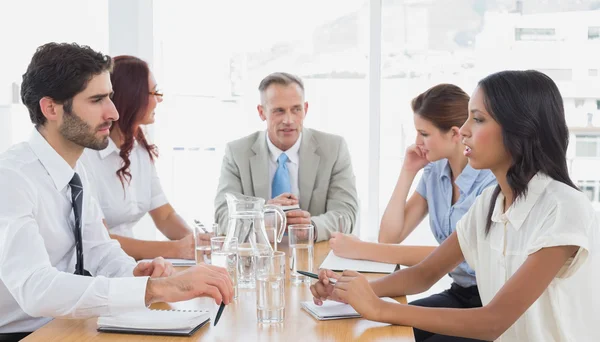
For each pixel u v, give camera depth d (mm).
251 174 2941
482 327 1458
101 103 1863
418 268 1832
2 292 1807
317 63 3971
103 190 2611
